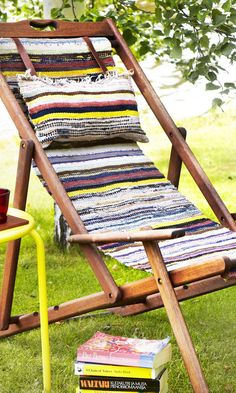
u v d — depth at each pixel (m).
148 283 2.85
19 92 3.36
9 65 3.38
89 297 3.02
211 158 6.73
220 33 4.09
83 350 2.75
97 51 3.67
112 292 2.91
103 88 3.55
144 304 3.53
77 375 3.02
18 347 3.37
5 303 3.29
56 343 3.41
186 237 3.25
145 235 2.73
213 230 3.34
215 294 3.96
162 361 2.76
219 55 4.04
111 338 2.87
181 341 2.73
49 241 4.75
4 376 3.12
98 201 3.29
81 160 3.41
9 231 2.74
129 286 2.91
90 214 3.22
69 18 4.56
